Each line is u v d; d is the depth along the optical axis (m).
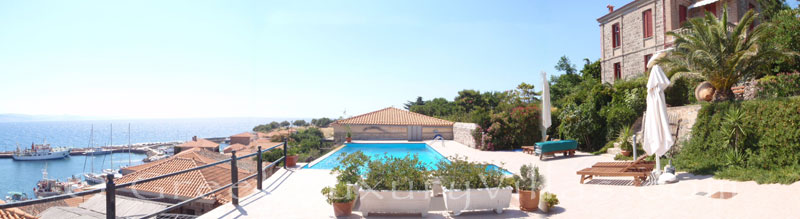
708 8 21.62
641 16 22.48
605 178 9.92
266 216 6.18
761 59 12.70
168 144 130.88
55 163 95.69
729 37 13.59
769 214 5.65
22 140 198.62
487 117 22.33
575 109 18.73
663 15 20.94
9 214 11.38
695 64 13.52
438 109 55.81
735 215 5.73
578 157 15.41
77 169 86.56
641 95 16.44
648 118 9.73
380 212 6.34
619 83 18.84
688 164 10.34
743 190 7.28
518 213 6.38
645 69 22.20
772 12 19.73
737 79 12.98
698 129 10.97
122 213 12.62
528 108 20.62
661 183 8.70
